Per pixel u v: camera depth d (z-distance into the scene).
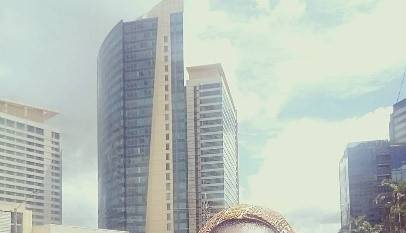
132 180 83.94
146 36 85.06
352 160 73.25
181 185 82.50
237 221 3.34
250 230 3.30
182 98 84.06
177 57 84.19
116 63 83.31
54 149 76.56
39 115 75.56
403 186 68.31
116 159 83.31
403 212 67.44
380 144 72.81
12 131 72.12
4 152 70.69
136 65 84.88
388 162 71.56
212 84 83.69
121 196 84.31
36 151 74.19
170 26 85.06
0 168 70.06
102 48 81.31
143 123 84.75
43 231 51.28
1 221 50.59
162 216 83.06
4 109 72.31
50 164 75.81
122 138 83.69
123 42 84.62
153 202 83.38
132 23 84.81
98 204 81.88
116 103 85.00
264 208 3.45
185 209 82.31
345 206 72.50
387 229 69.06
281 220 3.37
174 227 82.56
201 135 82.94
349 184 72.62
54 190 76.00
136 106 84.69
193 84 84.19
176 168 83.38
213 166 82.25
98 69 81.94
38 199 73.38
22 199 71.44
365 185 71.62
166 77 84.75
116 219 82.94
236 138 81.81
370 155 73.00
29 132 73.88
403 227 67.62
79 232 52.75
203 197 81.62
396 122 73.06
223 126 82.81
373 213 69.94
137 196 83.75
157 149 84.44
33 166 73.56
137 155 84.25
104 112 82.81
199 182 81.69
